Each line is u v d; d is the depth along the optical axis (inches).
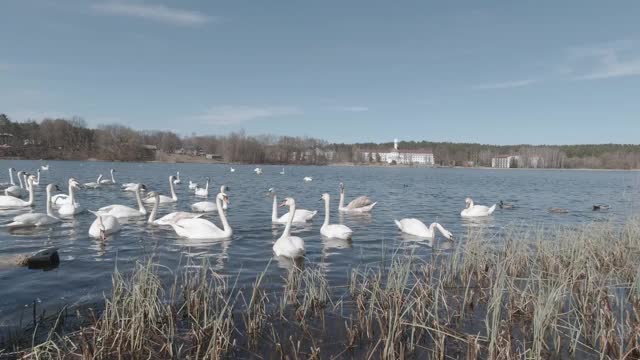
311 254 597.3
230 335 342.0
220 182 2267.5
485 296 434.3
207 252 592.7
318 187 2046.0
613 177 3993.6
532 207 1339.8
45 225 767.7
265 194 1542.8
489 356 312.0
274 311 387.9
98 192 1494.8
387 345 314.7
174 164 5182.1
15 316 365.1
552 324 347.9
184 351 320.2
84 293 417.1
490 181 3021.7
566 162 7017.7
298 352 322.7
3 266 499.5
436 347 321.7
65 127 5625.0
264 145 6845.5
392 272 447.5
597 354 334.3
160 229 754.2
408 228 766.5
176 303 393.1
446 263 527.2
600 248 599.8
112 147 5639.8
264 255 581.6
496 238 749.9
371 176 3521.2
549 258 533.3
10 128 5349.4
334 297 425.4
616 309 413.1
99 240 655.1
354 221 936.9
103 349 310.3
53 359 300.0
